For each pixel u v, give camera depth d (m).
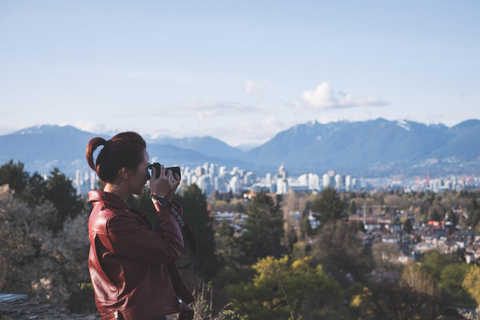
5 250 17.17
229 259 68.00
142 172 2.31
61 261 18.25
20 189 30.70
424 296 40.00
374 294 40.19
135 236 2.11
